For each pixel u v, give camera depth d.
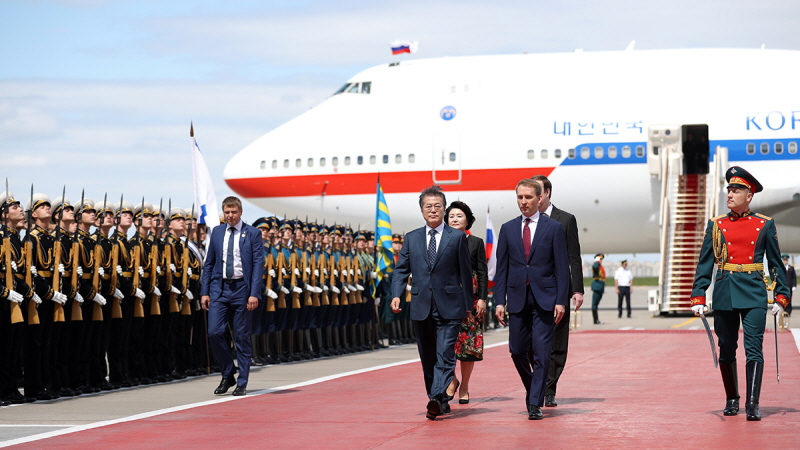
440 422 7.89
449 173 30.05
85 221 10.56
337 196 30.88
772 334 19.62
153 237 11.64
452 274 8.24
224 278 10.23
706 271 8.18
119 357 11.25
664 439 6.83
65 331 10.37
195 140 13.78
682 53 30.83
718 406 8.67
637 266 123.62
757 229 7.93
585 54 31.11
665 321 27.08
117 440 7.07
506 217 30.22
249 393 10.26
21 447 6.79
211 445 6.82
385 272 17.62
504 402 9.27
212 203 13.81
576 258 9.02
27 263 9.48
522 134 29.89
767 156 29.23
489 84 30.61
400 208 30.50
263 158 31.56
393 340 19.06
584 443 6.73
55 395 10.13
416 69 31.55
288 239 14.97
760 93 29.67
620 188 29.80
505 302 8.40
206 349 12.92
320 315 15.88
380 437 7.13
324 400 9.48
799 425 7.45
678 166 29.48
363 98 31.56
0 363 9.62
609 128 29.70
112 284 10.81
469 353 9.10
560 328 8.93
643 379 11.22
